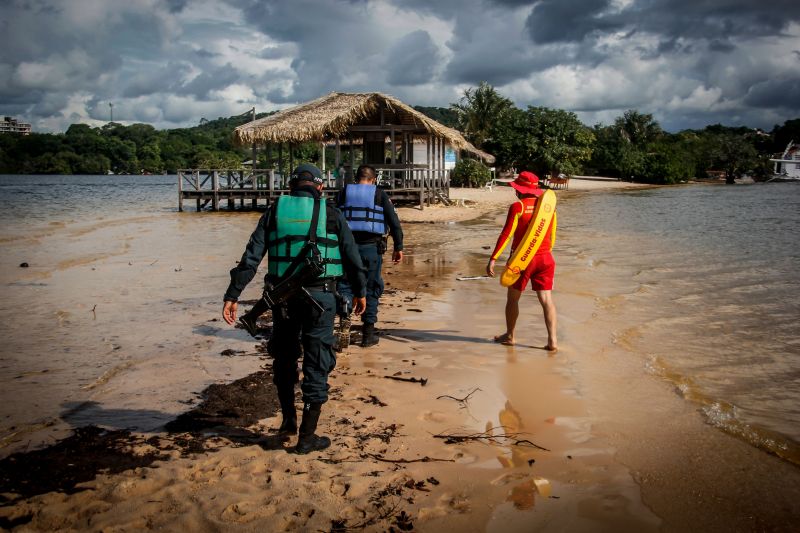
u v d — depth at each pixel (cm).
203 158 13800
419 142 3691
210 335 611
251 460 346
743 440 371
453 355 549
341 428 393
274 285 363
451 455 354
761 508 296
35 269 1023
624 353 552
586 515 291
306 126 2269
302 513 292
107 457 348
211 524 282
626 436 379
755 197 3681
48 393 450
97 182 8275
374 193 579
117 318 682
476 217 2209
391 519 287
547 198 550
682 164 6531
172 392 454
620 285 873
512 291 571
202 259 1139
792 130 10906
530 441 373
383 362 530
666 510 295
